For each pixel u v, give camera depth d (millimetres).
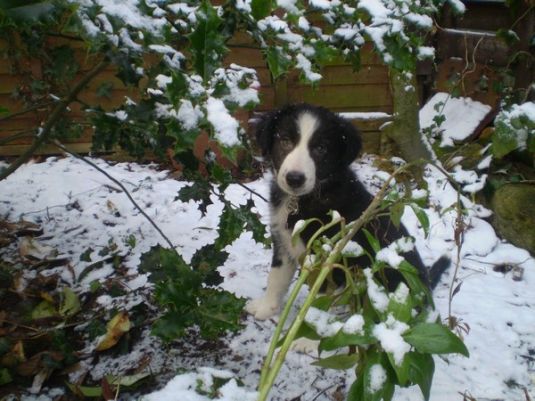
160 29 412
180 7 468
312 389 653
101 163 1351
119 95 1327
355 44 571
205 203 617
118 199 1138
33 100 981
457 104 1405
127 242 969
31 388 666
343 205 792
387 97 1442
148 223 1056
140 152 608
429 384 309
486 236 1020
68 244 981
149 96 534
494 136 1031
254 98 466
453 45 1446
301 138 794
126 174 1285
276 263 809
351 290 358
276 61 479
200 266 616
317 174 794
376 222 650
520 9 1245
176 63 468
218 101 436
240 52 1346
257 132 874
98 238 1003
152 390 650
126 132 591
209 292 577
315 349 715
